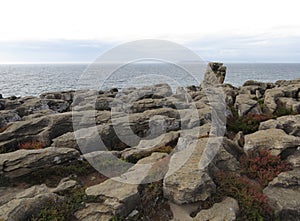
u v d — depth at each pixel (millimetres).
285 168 13891
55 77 90438
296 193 12305
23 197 10914
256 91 28094
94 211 10406
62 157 13852
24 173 12773
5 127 18156
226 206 10969
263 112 23219
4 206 10086
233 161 14422
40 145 15789
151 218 10820
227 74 104375
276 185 12844
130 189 11305
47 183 12781
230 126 19969
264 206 11336
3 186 12234
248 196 11648
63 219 10023
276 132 16234
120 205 10375
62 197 11133
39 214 10094
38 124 17578
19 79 88312
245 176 13766
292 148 15023
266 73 121000
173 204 11523
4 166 12570
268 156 14672
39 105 24625
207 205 11273
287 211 11297
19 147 15844
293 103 22547
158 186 12117
